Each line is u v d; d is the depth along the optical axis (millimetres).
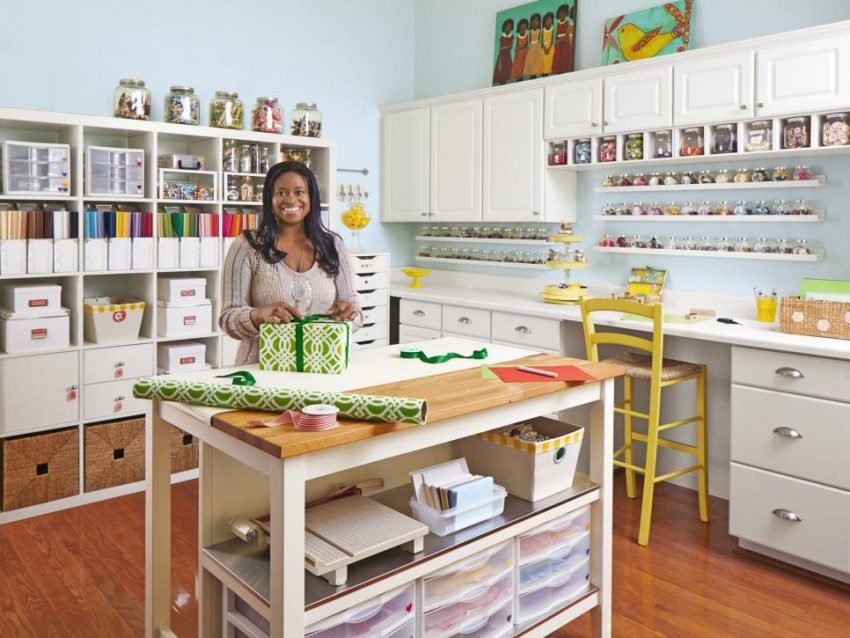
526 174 4172
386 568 1780
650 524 3322
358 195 5051
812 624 2498
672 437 3879
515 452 2207
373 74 5098
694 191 3746
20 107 3670
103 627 2465
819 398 2740
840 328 2840
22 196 3309
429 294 4500
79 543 3111
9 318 3330
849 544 2689
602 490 2336
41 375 3420
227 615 1930
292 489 1568
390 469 2281
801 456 2797
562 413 3777
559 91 3961
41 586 2734
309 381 2061
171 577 2797
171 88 3854
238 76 4438
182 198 3787
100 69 3906
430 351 2549
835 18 3266
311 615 1622
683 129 3510
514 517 2076
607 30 4047
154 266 3709
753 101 3199
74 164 3492
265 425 1651
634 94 3621
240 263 2445
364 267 4559
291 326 2184
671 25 3781
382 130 5121
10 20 3621
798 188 3395
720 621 2516
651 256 3979
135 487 3725
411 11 5281
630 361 3439
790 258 3355
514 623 2141
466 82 4945
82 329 3539
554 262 4023
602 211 4062
